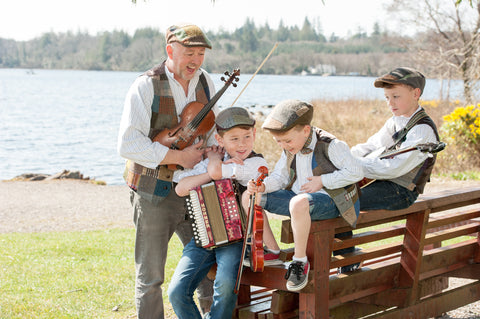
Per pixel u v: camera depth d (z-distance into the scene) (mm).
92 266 5922
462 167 12266
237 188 3400
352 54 104250
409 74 3754
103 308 4598
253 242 3164
